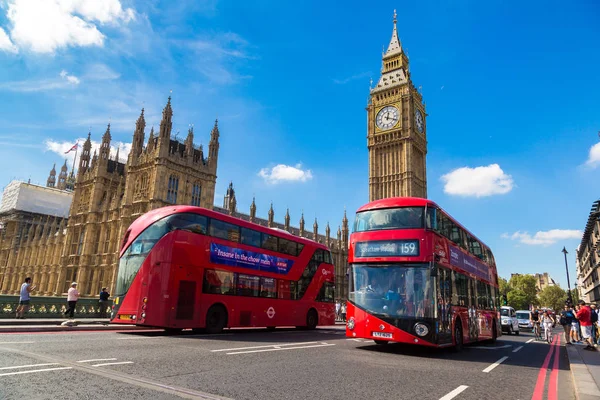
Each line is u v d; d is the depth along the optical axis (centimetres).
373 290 1566
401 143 9738
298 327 2969
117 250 6297
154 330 2220
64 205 11212
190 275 1972
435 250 1543
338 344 1800
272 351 1384
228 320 2128
